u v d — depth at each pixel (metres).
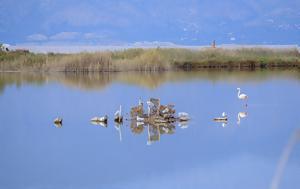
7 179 20.47
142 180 20.06
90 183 19.81
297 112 34.19
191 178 20.20
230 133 28.09
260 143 25.66
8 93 48.16
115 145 25.77
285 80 56.62
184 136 27.52
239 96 38.12
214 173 20.83
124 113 35.12
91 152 24.45
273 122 30.89
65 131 29.38
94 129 29.78
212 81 56.50
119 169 21.67
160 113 32.03
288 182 19.23
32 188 19.34
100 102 40.47
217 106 37.19
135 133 28.47
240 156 23.34
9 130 29.83
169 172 21.16
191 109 36.03
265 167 21.50
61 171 21.52
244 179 19.97
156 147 25.22
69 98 43.50
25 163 22.78
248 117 32.66
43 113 35.81
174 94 44.53
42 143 26.47
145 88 49.97
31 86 54.62
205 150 24.48
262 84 52.44
